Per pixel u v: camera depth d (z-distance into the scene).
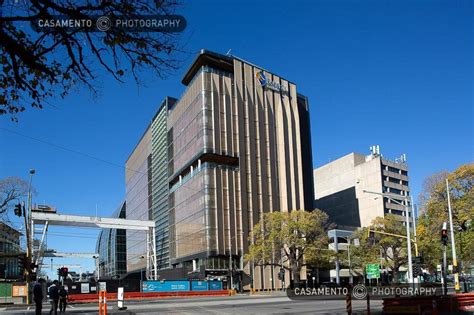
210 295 61.38
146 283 62.69
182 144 93.19
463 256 47.88
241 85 89.44
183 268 86.06
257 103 91.25
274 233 62.53
